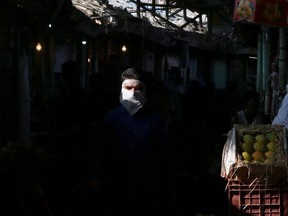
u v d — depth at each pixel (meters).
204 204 7.78
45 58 12.13
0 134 9.28
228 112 18.08
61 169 7.30
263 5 8.60
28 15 10.51
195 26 23.83
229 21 17.81
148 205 5.43
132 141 5.43
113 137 5.48
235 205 6.09
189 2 18.12
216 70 29.12
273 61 14.16
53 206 6.46
